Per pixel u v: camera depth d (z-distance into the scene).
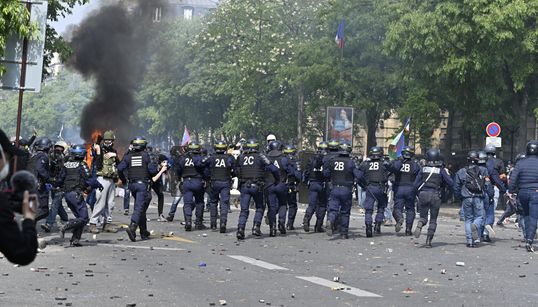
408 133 71.25
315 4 102.06
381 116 92.75
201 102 121.44
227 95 111.88
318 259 25.45
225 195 34.28
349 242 31.59
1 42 33.47
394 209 35.84
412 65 66.94
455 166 89.62
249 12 105.19
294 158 37.91
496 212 58.62
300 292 18.42
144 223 30.91
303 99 97.19
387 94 84.38
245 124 103.81
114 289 18.31
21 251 7.70
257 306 16.34
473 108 68.19
